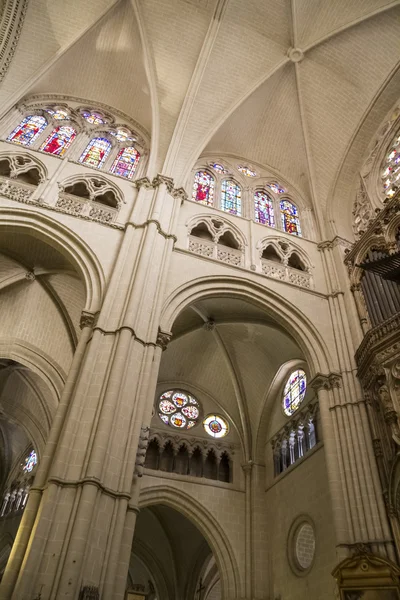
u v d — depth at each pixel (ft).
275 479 62.90
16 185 51.52
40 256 57.88
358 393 47.01
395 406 39.45
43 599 26.35
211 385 74.28
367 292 51.37
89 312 42.73
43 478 32.50
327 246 64.18
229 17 67.26
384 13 63.41
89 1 66.54
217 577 81.97
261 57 71.00
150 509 76.74
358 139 71.00
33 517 30.73
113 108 77.00
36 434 76.13
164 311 46.65
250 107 73.87
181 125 66.95
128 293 44.16
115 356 38.47
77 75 73.61
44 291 62.03
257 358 71.15
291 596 51.72
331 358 50.93
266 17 67.56
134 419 36.52
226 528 60.95
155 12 67.67
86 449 33.22
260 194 73.82
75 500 30.60
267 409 70.03
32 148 57.62
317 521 50.80
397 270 43.96
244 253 58.39
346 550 38.60
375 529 38.37
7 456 92.07
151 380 40.16
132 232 51.01
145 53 68.95
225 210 67.00
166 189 58.34
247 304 61.82
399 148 64.85
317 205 70.59
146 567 80.74
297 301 55.67
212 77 69.97
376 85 67.72
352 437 44.09
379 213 54.39
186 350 71.92
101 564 29.40
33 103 69.05
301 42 69.51
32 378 74.95
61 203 52.26
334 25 66.95
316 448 54.85
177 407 71.10
